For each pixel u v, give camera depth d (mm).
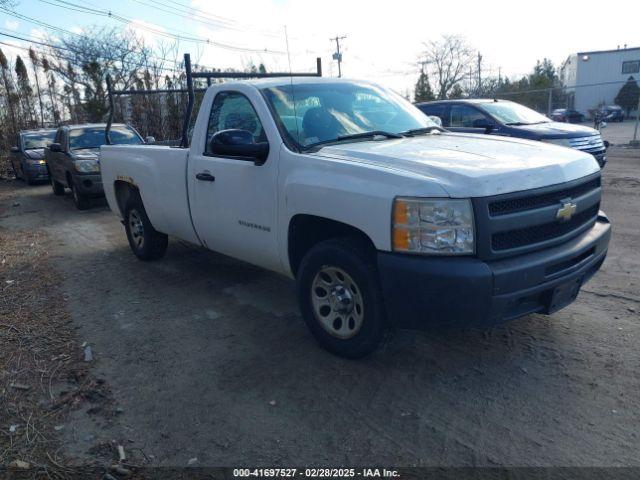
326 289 3877
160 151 5574
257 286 5523
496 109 10117
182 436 3113
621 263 5641
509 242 3248
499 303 3137
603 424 3043
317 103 4496
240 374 3766
